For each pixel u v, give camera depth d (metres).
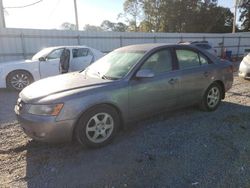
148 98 4.14
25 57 12.74
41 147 3.78
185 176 2.95
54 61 8.77
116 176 2.98
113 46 16.38
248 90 7.62
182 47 4.79
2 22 13.25
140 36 17.67
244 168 3.10
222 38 23.41
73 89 3.56
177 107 4.73
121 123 4.00
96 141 3.66
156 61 4.34
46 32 13.26
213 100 5.31
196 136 4.05
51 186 2.82
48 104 3.30
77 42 14.55
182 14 38.91
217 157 3.38
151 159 3.35
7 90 8.47
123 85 3.83
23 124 3.49
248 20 42.81
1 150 3.70
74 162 3.33
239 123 4.65
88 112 3.52
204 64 5.10
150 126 4.50
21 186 2.83
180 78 4.55
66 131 3.38
